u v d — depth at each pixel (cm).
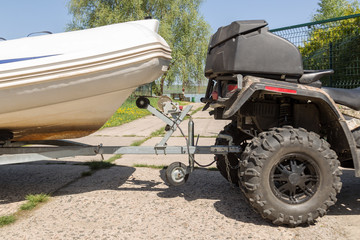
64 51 308
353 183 409
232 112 268
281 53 292
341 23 755
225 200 351
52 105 328
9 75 295
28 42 314
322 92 281
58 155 351
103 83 325
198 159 570
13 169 497
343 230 273
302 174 281
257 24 290
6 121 334
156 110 355
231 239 258
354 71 745
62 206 334
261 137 284
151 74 340
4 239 261
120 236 265
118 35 323
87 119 371
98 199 354
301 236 262
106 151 359
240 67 290
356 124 296
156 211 319
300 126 317
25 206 326
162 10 2977
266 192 270
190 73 3000
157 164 524
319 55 772
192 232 271
